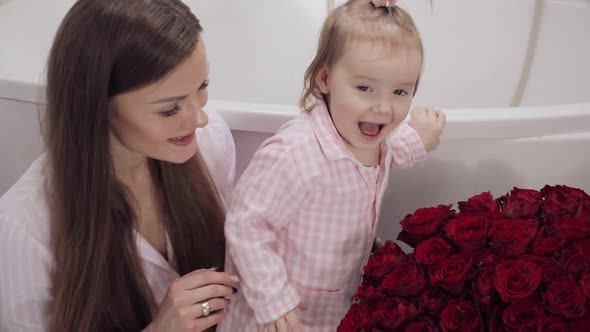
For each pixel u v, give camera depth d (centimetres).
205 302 80
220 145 94
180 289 80
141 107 68
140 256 83
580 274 71
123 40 65
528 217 80
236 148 104
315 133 78
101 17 65
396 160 86
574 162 97
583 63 148
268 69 186
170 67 65
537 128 92
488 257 73
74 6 68
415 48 72
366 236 83
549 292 68
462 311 70
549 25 154
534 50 157
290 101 187
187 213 88
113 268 81
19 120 107
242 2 182
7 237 76
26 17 138
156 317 82
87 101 68
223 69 186
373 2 73
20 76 104
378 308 73
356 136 75
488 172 98
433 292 73
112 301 83
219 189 97
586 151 95
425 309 73
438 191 101
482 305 71
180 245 90
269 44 185
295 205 77
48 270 79
